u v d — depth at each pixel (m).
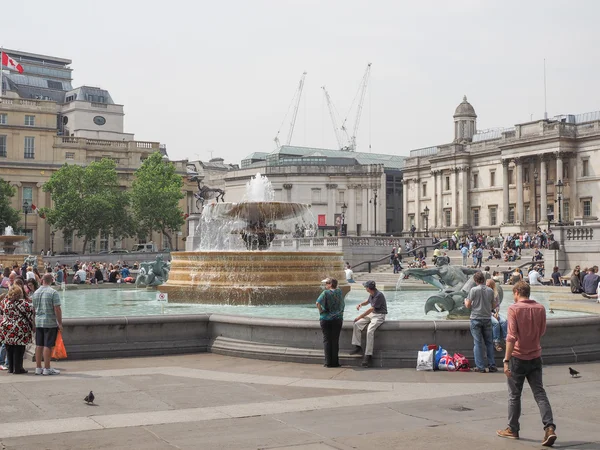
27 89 116.25
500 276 46.09
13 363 14.72
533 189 92.31
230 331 17.33
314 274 27.08
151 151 101.56
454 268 22.55
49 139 93.44
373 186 119.25
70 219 83.88
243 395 12.52
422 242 70.00
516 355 9.66
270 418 10.82
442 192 107.12
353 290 38.00
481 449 9.20
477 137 110.75
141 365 15.80
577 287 31.06
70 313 24.27
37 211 86.12
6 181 87.69
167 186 90.75
